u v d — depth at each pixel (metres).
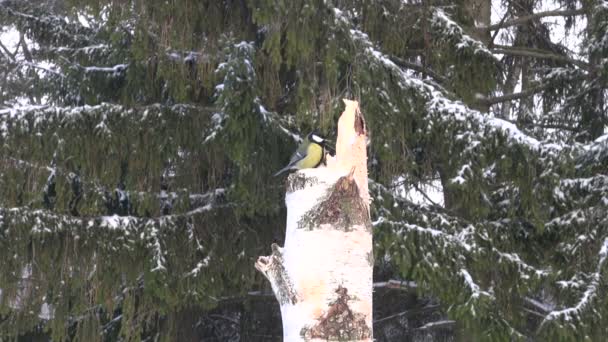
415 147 13.03
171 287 12.45
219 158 12.91
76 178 12.70
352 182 5.12
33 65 16.25
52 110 11.77
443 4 13.38
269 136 11.95
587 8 13.38
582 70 14.41
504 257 12.12
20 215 11.73
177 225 12.88
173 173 13.70
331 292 4.93
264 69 12.04
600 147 11.54
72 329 15.41
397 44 12.60
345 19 10.88
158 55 11.86
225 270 13.12
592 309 11.13
